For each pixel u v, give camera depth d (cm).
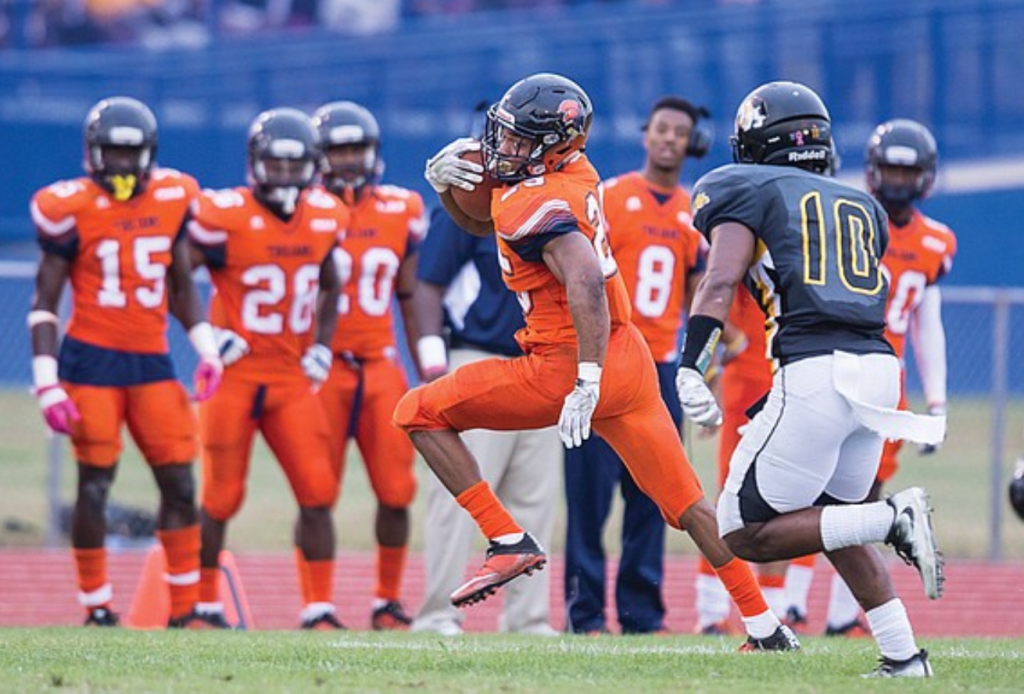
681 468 2178
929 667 1941
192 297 3192
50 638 2441
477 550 4559
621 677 1884
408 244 3403
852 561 1936
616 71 7506
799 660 2073
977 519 5109
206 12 7400
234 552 4578
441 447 2122
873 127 7781
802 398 1909
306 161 3188
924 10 7806
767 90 2070
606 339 2005
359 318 3356
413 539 4725
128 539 4478
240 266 3209
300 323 3250
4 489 4984
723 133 7544
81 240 3097
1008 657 2244
